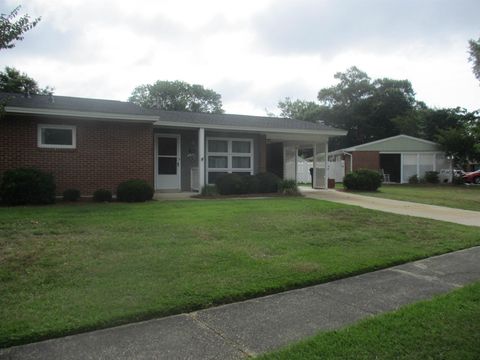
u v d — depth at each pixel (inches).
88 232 281.0
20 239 255.9
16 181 416.5
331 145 2011.6
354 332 139.6
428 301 172.6
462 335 138.5
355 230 328.5
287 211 403.9
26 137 468.1
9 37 239.9
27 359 118.8
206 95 2226.9
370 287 195.2
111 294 168.6
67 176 489.1
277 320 151.9
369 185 769.6
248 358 122.3
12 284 179.0
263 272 205.3
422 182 1226.0
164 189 635.5
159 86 2142.0
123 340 132.6
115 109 519.5
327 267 218.4
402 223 369.1
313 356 122.4
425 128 1476.4
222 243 264.8
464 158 1224.2
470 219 418.3
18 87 991.0
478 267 234.8
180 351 126.0
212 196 554.9
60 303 157.6
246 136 682.8
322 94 2011.6
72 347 127.0
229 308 163.5
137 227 302.0
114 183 513.3
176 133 642.8
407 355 124.1
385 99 1862.7
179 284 183.3
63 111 463.5
